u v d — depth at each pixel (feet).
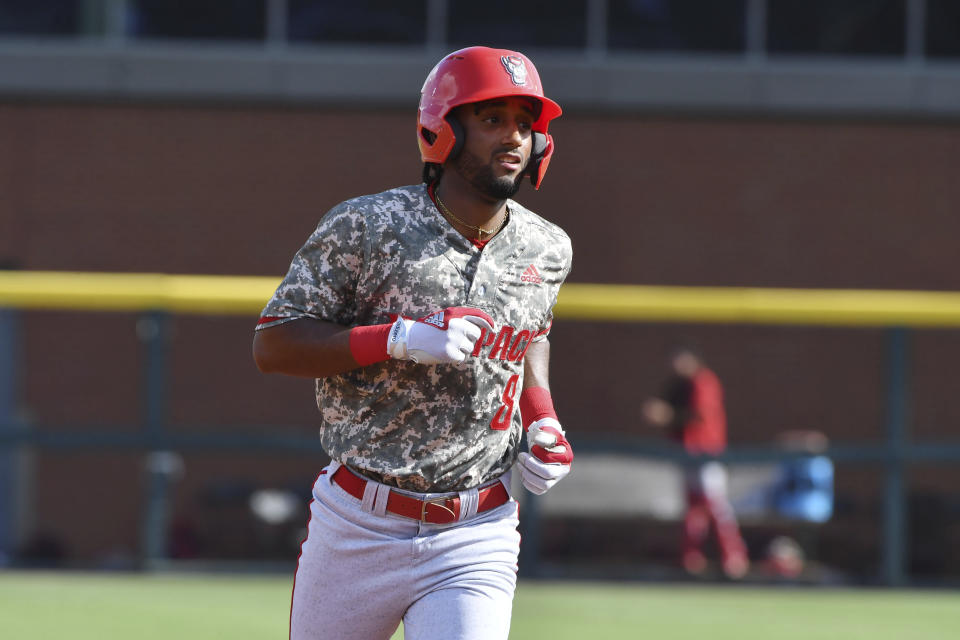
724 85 161.38
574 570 97.50
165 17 161.99
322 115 162.09
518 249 34.96
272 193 161.58
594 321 136.98
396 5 163.32
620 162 162.20
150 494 96.63
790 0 163.43
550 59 162.30
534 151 35.68
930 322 97.14
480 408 34.45
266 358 34.19
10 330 136.98
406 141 162.30
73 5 161.48
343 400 34.60
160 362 96.58
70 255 159.94
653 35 163.43
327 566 35.19
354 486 34.81
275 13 162.30
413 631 34.53
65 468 134.00
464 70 33.40
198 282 97.09
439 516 34.53
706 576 97.55
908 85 161.48
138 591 88.48
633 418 136.87
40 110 160.35
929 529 114.93
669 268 162.20
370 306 34.17
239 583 93.30
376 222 33.58
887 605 89.15
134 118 160.97
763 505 100.63
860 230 162.91
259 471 125.70
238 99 160.35
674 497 99.40
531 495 97.19
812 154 162.81
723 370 135.33
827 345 134.00
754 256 162.20
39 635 72.08
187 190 160.97
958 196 162.61
